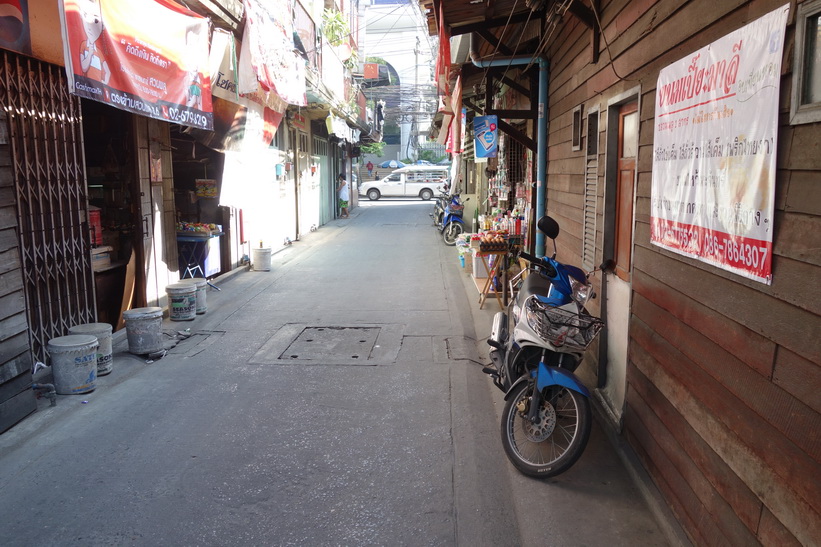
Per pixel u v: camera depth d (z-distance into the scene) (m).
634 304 3.82
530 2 6.13
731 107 2.39
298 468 3.88
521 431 4.34
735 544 2.37
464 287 9.41
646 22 3.63
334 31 16.88
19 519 3.32
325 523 3.29
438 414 4.70
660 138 3.26
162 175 8.00
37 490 3.61
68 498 3.53
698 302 2.76
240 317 7.67
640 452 3.67
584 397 3.61
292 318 7.59
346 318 7.58
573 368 3.87
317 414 4.71
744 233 2.29
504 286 7.95
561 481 3.70
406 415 4.69
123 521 3.30
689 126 2.84
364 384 5.34
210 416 4.68
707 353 2.66
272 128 10.30
